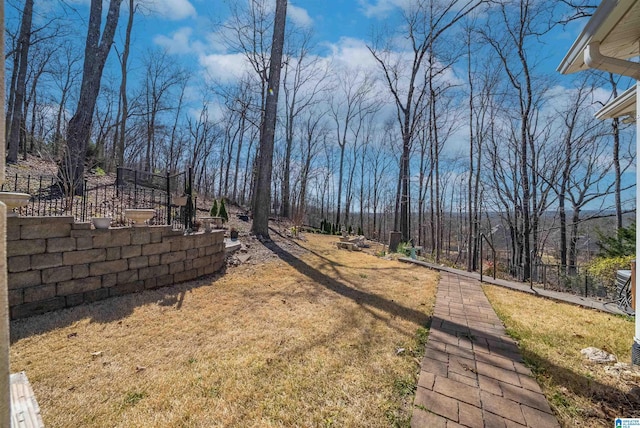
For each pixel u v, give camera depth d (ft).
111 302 11.51
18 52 35.17
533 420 5.83
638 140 8.66
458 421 5.71
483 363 8.00
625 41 8.57
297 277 17.21
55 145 34.73
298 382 6.82
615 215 37.32
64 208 18.80
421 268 22.31
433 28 40.96
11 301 9.61
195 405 5.94
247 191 78.69
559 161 44.70
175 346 8.34
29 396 4.70
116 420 5.47
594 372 7.69
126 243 12.66
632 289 11.62
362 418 5.74
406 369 7.54
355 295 14.21
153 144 68.69
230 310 11.39
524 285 17.99
